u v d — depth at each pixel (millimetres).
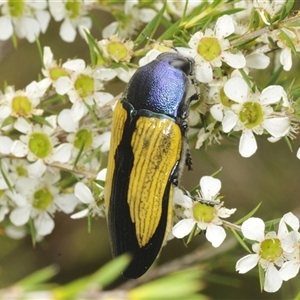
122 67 227
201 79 223
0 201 235
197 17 228
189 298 171
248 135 221
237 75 224
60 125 228
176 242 278
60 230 278
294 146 267
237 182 278
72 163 231
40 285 181
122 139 221
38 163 229
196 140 231
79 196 225
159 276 246
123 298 171
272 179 273
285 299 236
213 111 223
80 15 243
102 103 229
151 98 222
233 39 224
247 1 232
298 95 223
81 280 169
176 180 221
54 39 276
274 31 221
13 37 240
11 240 256
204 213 219
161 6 240
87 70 227
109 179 221
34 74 278
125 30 243
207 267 243
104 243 279
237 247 240
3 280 270
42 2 240
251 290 273
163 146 221
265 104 220
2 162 232
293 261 217
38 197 235
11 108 228
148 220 220
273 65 238
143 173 220
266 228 224
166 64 224
